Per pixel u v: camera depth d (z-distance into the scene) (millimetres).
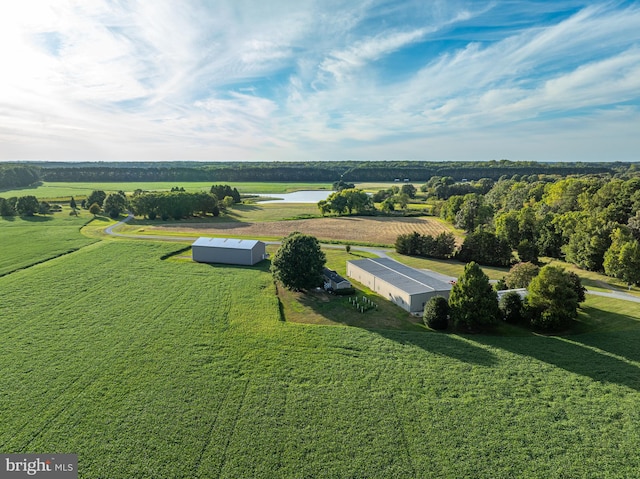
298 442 23312
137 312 42750
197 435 23906
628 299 47719
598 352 33688
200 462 21844
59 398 27422
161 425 24766
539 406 26484
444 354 33688
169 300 46562
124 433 24078
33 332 37594
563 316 38281
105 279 53969
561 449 22625
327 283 53156
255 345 35312
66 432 24156
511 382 29266
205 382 29422
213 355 33500
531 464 21578
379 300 48719
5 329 38156
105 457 22188
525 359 32688
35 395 27797
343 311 44812
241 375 30422
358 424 24859
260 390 28422
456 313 39125
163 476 20891
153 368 31344
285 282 49500
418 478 20719
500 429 24328
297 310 45062
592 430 24109
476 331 39312
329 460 21969
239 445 23078
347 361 32500
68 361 32375
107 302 45594
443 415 25672
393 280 50000
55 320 40406
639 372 30328
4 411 26031
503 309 41062
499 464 21609
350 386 28922
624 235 56000
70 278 53969
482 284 38688
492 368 31250
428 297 44906
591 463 21594
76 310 43062
